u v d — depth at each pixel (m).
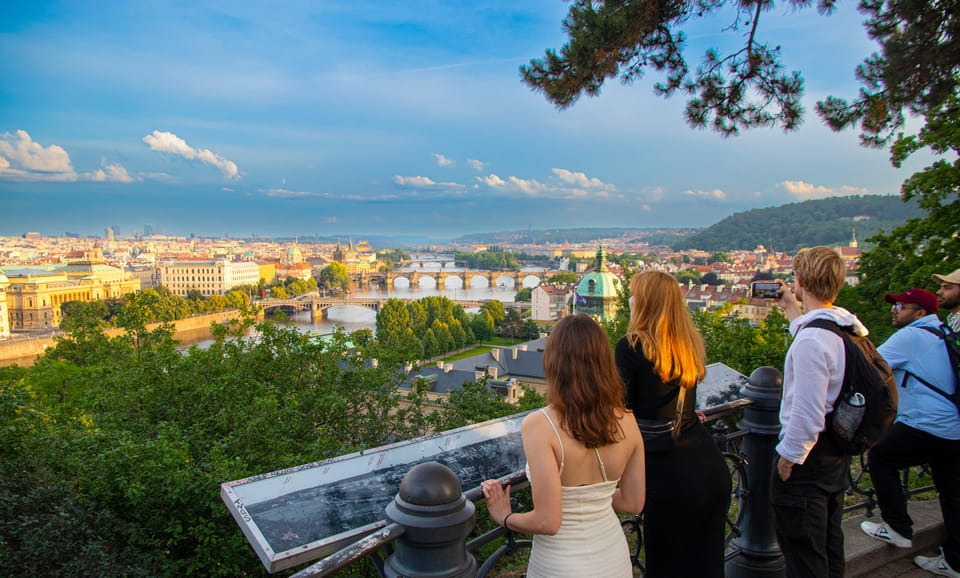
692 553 4.91
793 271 5.57
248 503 3.88
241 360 21.08
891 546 7.18
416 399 22.06
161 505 12.11
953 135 20.30
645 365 4.75
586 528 3.91
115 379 20.09
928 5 12.50
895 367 6.91
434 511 3.47
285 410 17.11
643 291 4.87
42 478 12.03
